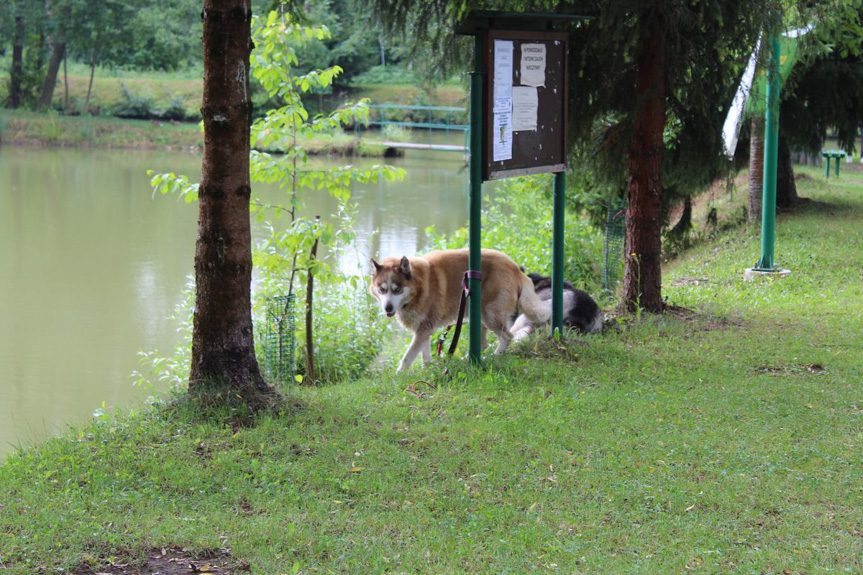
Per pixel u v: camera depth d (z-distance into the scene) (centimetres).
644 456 572
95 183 3269
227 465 534
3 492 495
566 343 874
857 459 570
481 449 583
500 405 684
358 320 1125
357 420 640
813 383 756
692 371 795
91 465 534
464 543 440
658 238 1041
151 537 435
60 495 488
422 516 473
